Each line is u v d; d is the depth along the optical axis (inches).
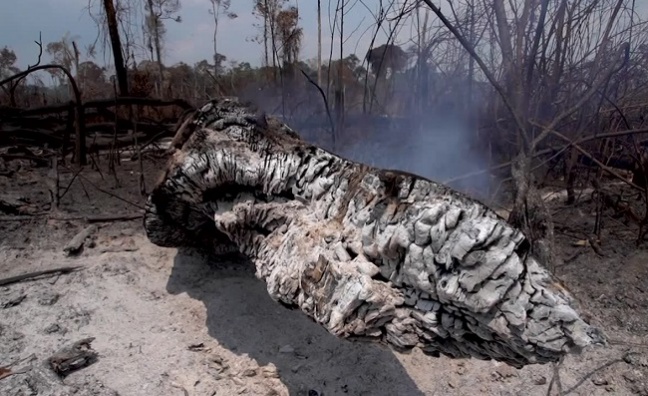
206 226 131.3
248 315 121.2
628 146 185.9
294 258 80.7
